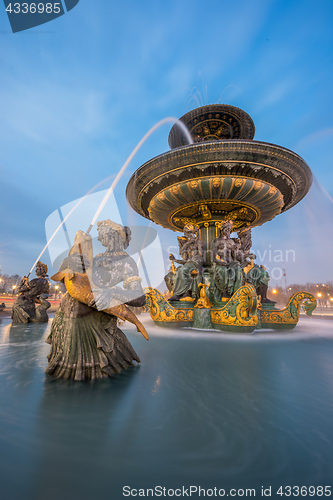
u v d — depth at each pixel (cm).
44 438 135
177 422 156
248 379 240
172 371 264
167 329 591
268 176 638
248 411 173
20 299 787
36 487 99
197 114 868
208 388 216
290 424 155
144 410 172
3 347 392
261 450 127
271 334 529
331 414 170
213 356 331
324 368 277
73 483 102
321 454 124
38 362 300
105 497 94
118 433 142
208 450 126
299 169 641
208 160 607
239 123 891
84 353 246
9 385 220
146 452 124
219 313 573
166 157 625
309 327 692
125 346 288
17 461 115
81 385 221
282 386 222
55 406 177
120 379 238
